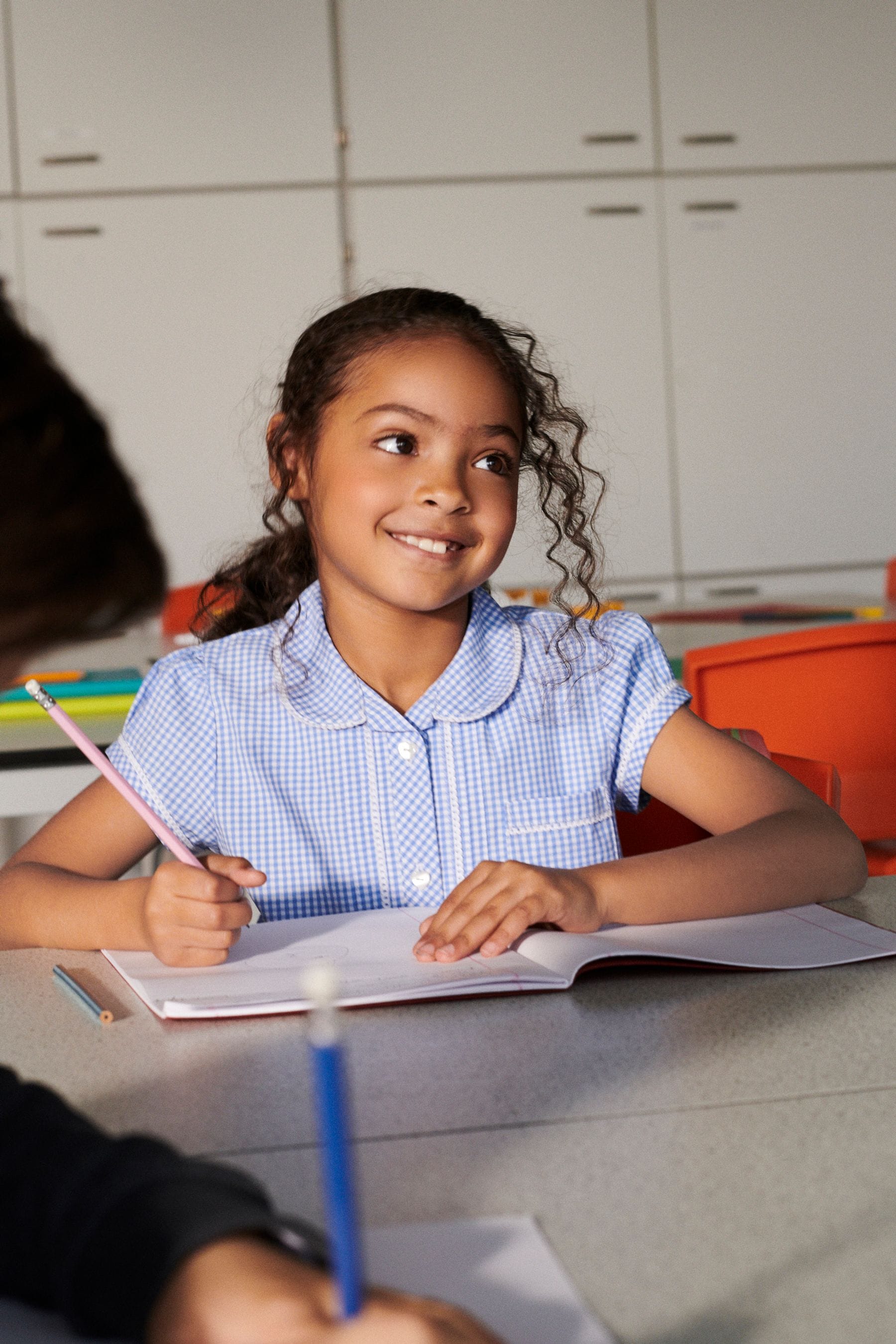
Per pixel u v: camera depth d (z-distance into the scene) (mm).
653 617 2490
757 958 744
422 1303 353
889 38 3881
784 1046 612
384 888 1066
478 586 1150
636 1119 534
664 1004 678
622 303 3865
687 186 3854
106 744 1406
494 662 1118
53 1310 388
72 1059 619
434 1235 436
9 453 403
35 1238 386
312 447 1101
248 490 3754
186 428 3744
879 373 3973
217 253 3705
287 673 1098
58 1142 416
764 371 3936
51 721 1559
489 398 1052
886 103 3896
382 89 3711
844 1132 515
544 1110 546
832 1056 598
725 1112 539
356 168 3727
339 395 1068
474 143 3762
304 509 1178
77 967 781
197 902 766
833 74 3867
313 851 1068
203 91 3650
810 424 3963
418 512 1033
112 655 2188
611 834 1118
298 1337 324
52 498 408
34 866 938
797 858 894
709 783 1088
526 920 774
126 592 438
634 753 1122
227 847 1083
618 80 3789
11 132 3605
